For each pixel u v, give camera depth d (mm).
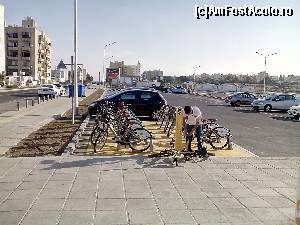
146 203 6172
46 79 133000
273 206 6141
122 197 6445
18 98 40406
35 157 9445
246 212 5855
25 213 5664
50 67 142875
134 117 11961
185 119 9875
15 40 114000
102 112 14555
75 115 20516
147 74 170000
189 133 9828
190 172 8203
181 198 6457
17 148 10789
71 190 6785
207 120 11656
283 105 28188
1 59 90312
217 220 5512
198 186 7172
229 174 8102
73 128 15242
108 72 84125
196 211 5855
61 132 14055
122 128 10648
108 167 8492
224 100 42312
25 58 114562
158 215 5656
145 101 18719
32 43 114750
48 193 6605
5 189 6820
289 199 6496
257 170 8492
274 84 100250
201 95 56719
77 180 7422
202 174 8062
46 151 10375
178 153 9539
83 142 11859
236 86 77688
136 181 7422
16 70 114562
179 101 39812
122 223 5332
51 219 5441
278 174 8156
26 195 6488
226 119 21219
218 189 7012
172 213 5750
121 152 10328
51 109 25266
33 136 13039
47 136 13047
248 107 32969
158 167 8578
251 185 7301
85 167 8469
